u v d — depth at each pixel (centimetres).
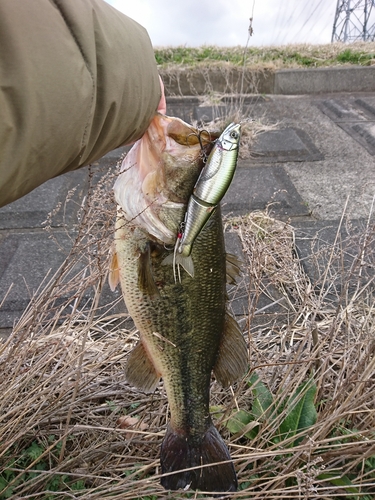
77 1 34
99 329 78
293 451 52
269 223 108
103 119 36
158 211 44
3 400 55
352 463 52
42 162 32
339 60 250
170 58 261
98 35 35
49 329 77
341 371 62
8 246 103
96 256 51
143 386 53
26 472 55
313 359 57
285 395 58
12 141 29
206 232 46
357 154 151
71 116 32
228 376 53
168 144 43
